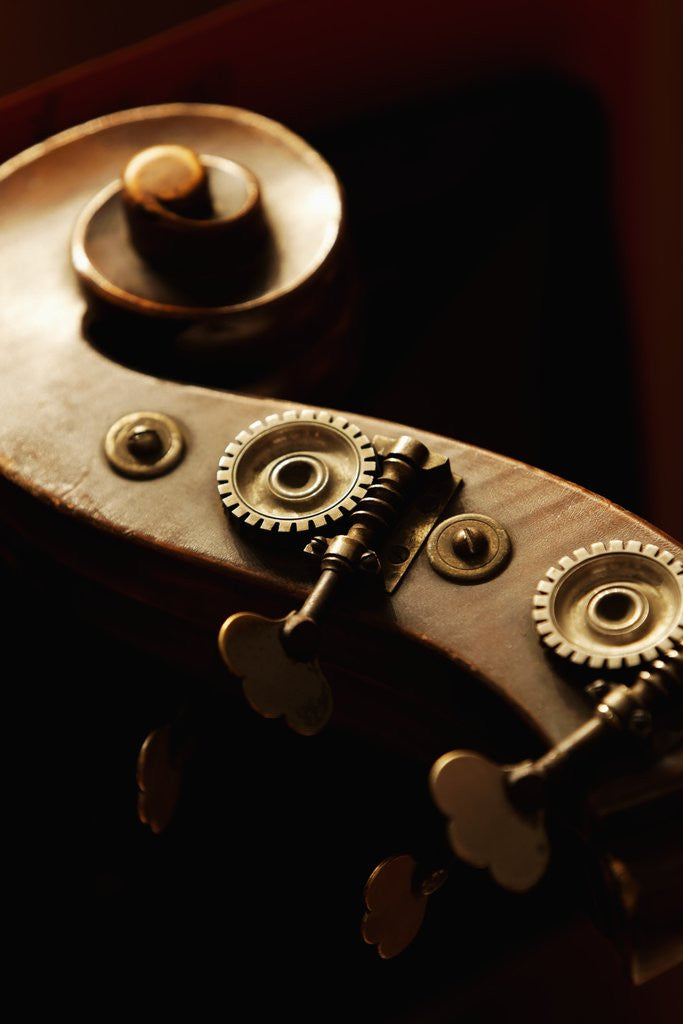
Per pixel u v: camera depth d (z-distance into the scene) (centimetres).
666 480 89
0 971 69
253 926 70
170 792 62
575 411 84
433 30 82
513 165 84
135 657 72
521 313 83
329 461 62
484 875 71
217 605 63
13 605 72
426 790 71
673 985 78
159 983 70
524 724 59
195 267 68
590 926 73
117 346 68
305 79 82
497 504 61
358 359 73
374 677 61
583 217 85
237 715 70
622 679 58
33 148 72
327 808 71
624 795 57
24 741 72
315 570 61
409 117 84
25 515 65
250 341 68
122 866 71
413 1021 70
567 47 83
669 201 86
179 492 63
